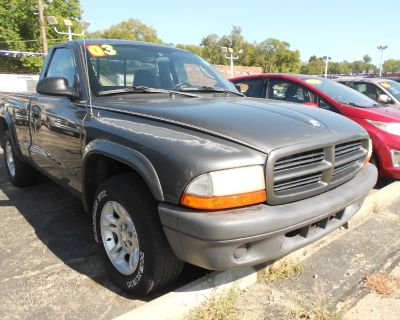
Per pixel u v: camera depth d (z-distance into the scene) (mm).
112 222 2850
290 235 2539
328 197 2654
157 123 2648
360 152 3119
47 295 2811
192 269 3107
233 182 2236
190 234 2223
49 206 4586
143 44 3998
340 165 2850
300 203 2494
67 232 3873
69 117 3336
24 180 5125
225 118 2623
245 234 2211
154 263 2498
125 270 2758
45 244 3611
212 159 2215
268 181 2326
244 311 2602
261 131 2482
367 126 5277
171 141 2389
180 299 2537
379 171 5262
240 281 2832
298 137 2520
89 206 3244
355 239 3725
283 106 3156
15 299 2760
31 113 4250
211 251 2225
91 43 3725
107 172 3029
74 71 3557
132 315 2381
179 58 4031
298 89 6285
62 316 2584
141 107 2900
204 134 2443
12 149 4977
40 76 4320
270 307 2662
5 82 15922
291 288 2898
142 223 2498
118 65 3582
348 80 9086
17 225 4035
